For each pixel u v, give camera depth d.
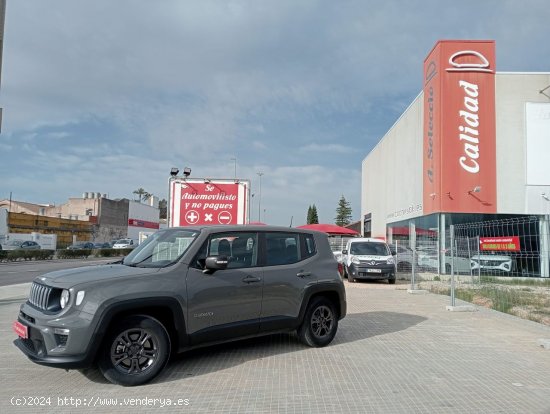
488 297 13.70
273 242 6.67
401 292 15.32
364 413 4.44
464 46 22.20
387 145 33.69
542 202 21.83
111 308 4.90
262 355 6.48
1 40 9.67
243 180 15.66
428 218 23.62
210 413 4.38
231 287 5.91
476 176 21.88
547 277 16.83
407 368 6.00
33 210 70.00
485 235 17.41
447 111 22.06
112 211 70.31
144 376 5.11
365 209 44.50
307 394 4.94
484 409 4.60
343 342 7.41
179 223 15.42
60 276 5.25
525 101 22.16
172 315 5.38
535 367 6.18
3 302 11.68
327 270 7.11
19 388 5.01
